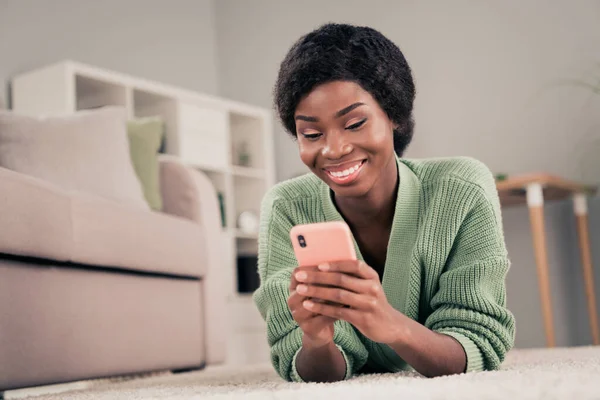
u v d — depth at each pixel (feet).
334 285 2.76
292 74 3.10
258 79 15.26
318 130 3.09
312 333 3.01
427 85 12.40
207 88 15.71
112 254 5.62
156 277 6.53
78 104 12.62
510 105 11.44
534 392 2.08
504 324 3.48
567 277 10.49
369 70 3.08
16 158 6.54
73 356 5.20
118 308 5.86
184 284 7.05
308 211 3.81
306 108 3.07
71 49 13.21
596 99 10.54
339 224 2.66
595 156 10.47
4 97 11.91
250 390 2.99
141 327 6.20
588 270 9.62
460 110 11.99
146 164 7.61
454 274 3.51
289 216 3.85
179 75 15.17
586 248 9.64
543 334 10.73
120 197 6.81
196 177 7.71
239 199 14.66
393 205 3.65
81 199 5.33
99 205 5.56
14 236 4.44
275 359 3.69
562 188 9.16
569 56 10.88
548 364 3.77
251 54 15.42
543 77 11.11
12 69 12.14
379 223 3.68
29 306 4.74
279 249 3.83
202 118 13.35
